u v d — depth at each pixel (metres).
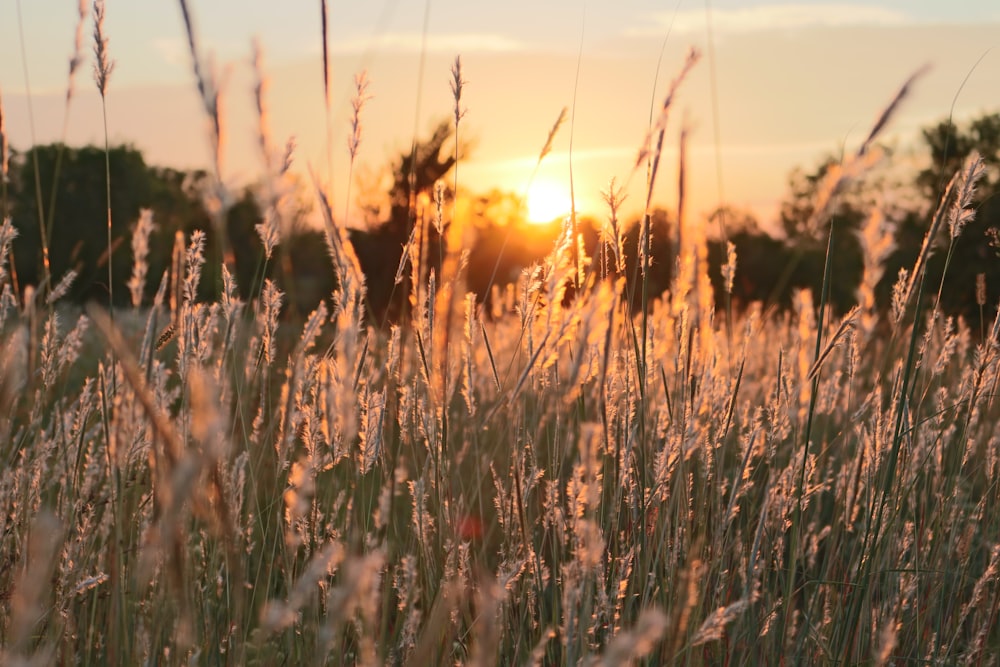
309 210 1.84
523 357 2.24
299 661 2.02
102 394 2.02
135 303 2.01
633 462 2.27
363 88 2.06
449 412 2.47
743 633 2.28
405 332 2.34
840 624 2.39
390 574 2.13
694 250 2.16
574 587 1.54
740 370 2.26
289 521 2.00
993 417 3.30
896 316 2.44
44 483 2.38
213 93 1.47
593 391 2.50
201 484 1.82
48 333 2.25
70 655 1.85
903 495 2.46
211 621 2.04
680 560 2.22
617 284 1.77
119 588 1.81
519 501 2.09
